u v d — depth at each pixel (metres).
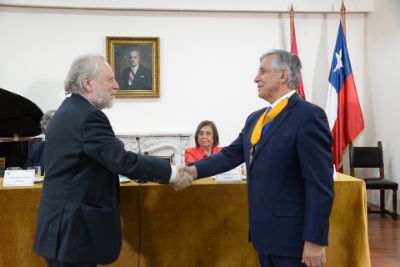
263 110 1.75
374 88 5.26
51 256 1.43
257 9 5.15
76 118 1.48
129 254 1.97
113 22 5.11
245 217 2.00
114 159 1.48
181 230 1.99
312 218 1.41
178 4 5.07
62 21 5.05
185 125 5.27
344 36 5.02
